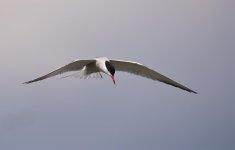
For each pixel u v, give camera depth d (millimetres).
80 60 10602
